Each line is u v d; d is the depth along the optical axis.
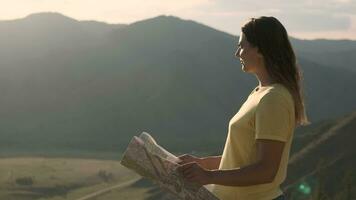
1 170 182.88
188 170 4.15
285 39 4.43
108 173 186.12
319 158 130.75
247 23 4.50
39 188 160.00
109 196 146.62
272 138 4.13
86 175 181.62
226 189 4.42
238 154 4.37
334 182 104.75
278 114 4.16
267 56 4.39
